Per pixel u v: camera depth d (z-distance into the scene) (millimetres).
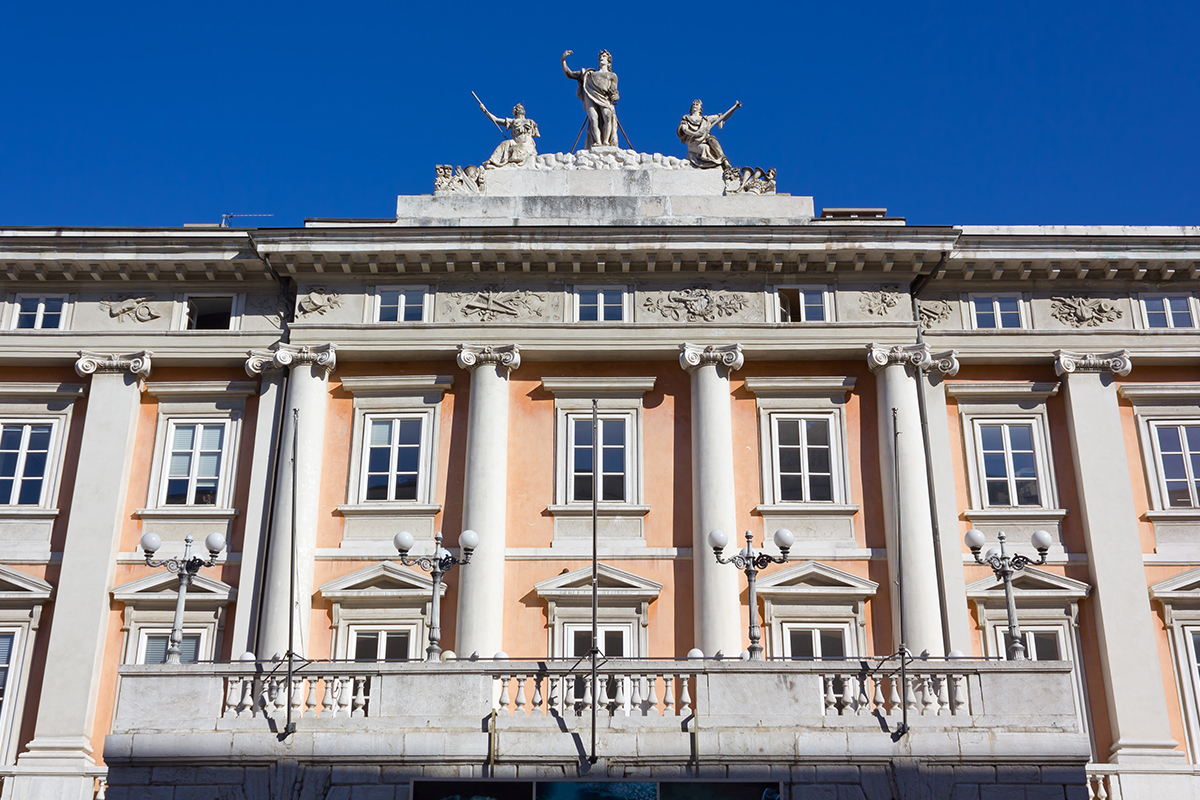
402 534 24297
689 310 32188
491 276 32469
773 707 22594
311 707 22766
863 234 31688
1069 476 31422
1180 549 30516
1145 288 32906
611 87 35219
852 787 21984
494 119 34969
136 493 31234
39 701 28891
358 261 32031
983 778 22078
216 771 22141
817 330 31844
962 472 31438
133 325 32500
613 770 22000
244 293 32906
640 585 29734
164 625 29844
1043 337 32188
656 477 31156
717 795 21875
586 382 31891
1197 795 27328
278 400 31625
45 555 30422
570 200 33406
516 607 29844
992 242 32094
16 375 32312
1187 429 31953
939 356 31922
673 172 34000
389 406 31906
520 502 30922
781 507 30734
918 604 29250
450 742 22141
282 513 30125
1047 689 22750
